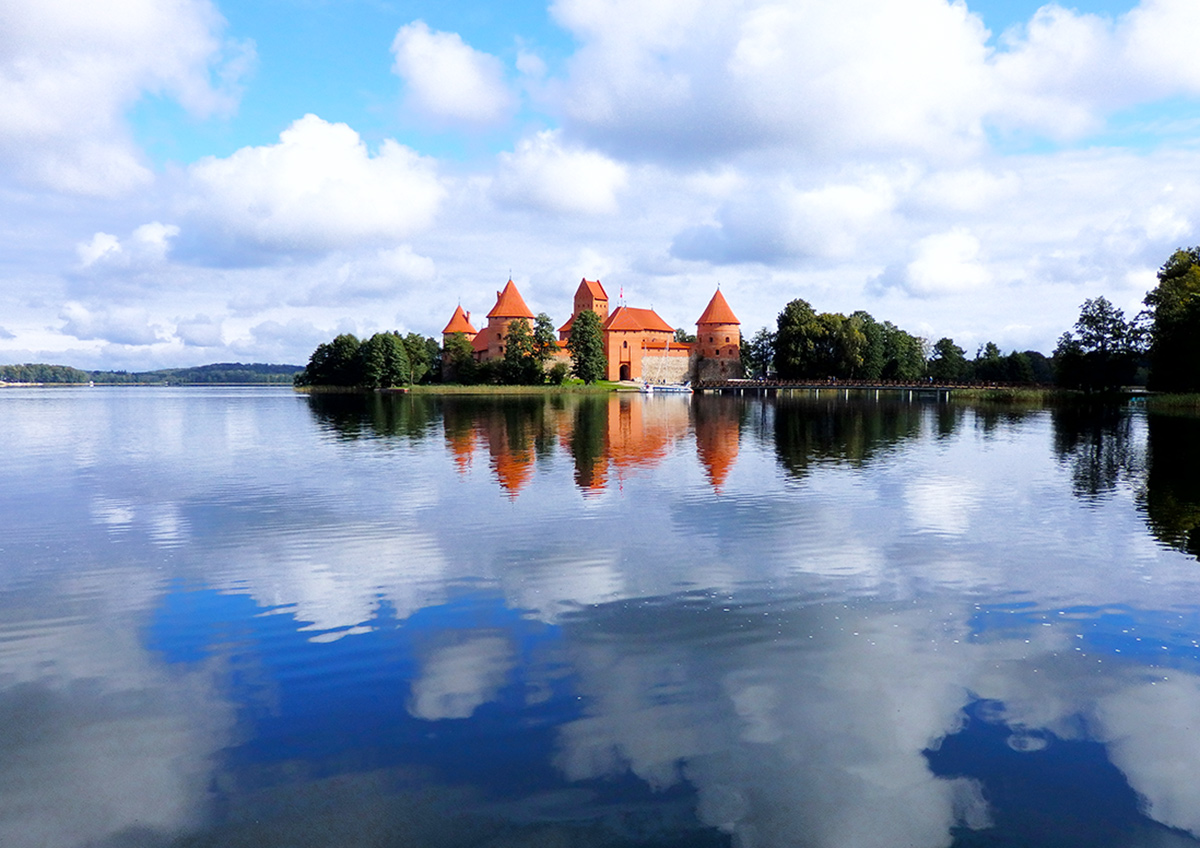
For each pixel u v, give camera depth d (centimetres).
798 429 4462
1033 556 1470
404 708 829
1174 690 877
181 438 4097
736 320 14900
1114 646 1011
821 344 12238
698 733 773
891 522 1777
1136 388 10669
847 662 951
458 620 1106
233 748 750
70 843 607
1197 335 6338
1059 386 9406
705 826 623
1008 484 2338
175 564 1427
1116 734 775
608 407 7231
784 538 1614
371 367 12262
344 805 655
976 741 761
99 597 1230
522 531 1681
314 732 780
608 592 1238
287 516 1859
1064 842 609
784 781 689
